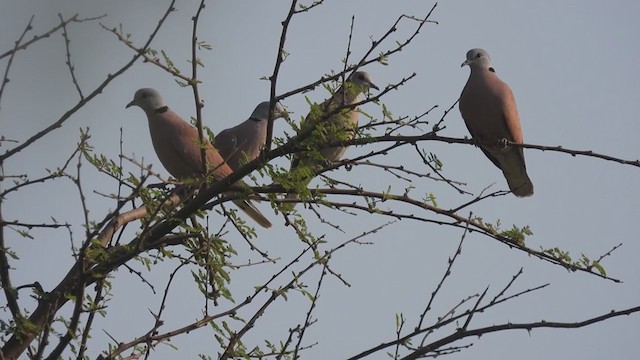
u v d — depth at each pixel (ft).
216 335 29.86
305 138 34.35
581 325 27.45
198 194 34.73
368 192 36.19
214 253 31.50
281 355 28.63
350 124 34.35
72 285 30.14
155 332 28.81
